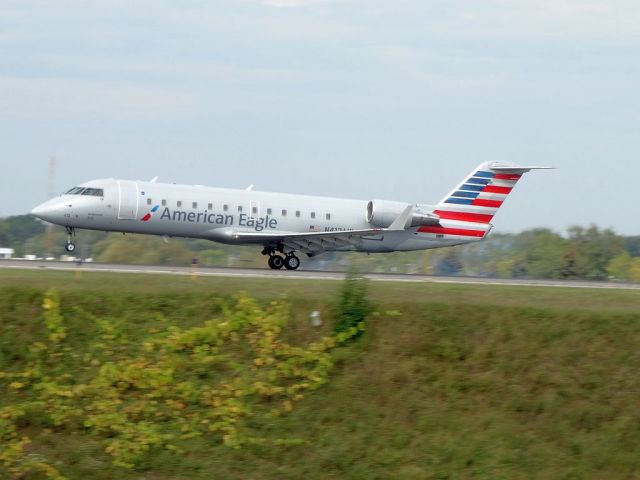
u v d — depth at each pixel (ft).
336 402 302.45
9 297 322.34
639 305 372.79
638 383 317.22
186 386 299.79
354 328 328.70
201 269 495.41
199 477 272.92
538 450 292.20
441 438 293.02
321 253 578.25
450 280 514.27
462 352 326.24
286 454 284.00
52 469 268.82
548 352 327.47
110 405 291.17
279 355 317.01
